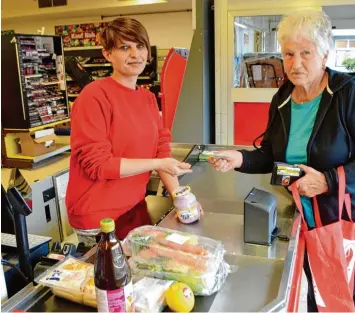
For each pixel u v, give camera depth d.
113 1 6.07
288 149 1.57
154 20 6.85
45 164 2.81
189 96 3.35
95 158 1.38
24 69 2.65
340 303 1.46
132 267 1.08
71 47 6.97
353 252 1.51
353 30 3.57
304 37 1.36
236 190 1.90
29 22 7.58
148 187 2.16
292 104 1.57
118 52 1.41
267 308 0.95
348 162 1.46
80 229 1.55
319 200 1.51
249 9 3.19
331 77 1.46
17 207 1.13
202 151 2.49
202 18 3.21
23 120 2.65
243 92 3.37
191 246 1.11
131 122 1.47
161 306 0.96
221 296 1.02
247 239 1.29
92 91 1.41
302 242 1.48
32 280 1.11
